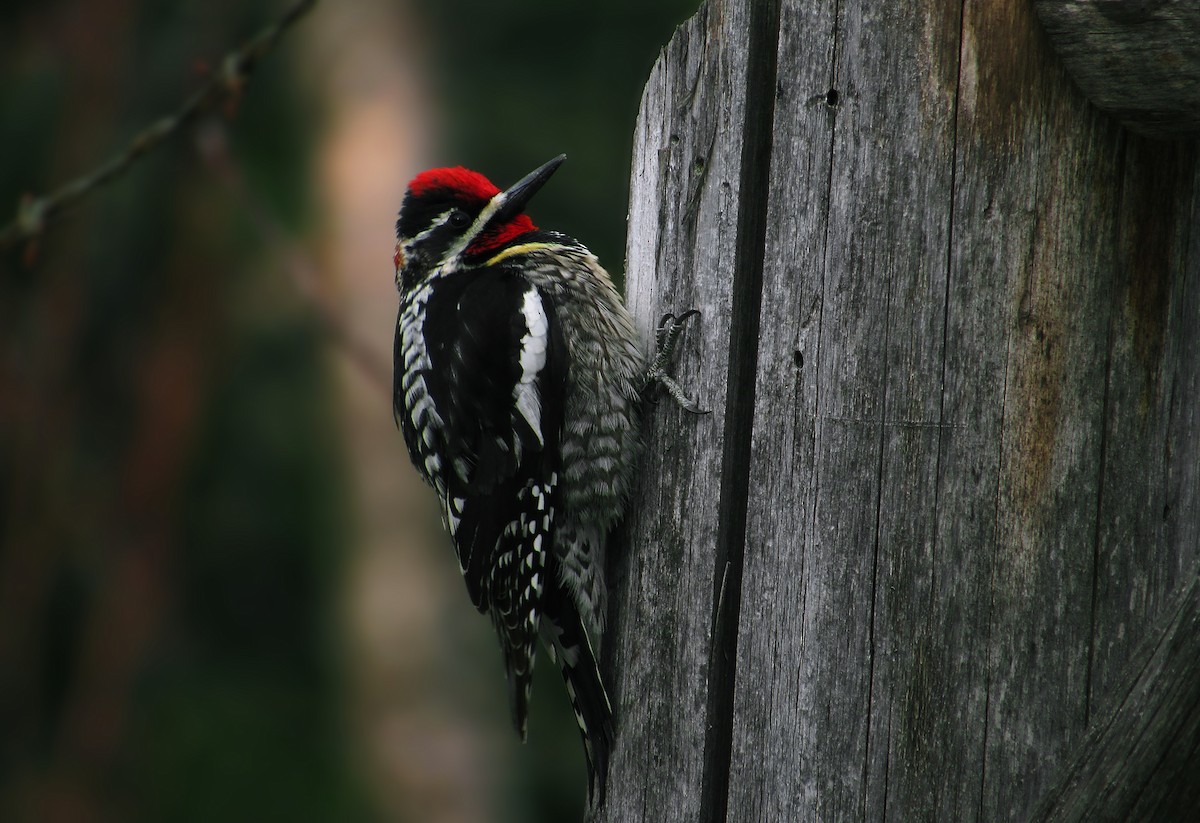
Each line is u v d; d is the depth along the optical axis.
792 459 5.91
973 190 5.47
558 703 17.38
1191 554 5.30
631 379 6.88
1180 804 5.05
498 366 7.99
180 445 19.11
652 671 6.56
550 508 7.43
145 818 17.44
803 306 5.88
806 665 5.85
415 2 18.25
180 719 18.17
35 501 19.48
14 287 19.89
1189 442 5.29
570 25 17.33
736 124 6.24
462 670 18.12
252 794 17.47
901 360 5.62
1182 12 4.75
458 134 17.48
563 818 16.91
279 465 18.78
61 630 19.61
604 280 8.12
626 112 16.94
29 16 20.23
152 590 18.84
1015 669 5.42
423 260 8.92
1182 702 5.02
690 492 6.46
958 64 5.47
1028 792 5.38
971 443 5.49
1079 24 5.02
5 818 18.48
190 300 19.12
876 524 5.68
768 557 5.99
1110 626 5.31
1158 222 5.26
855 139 5.71
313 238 18.19
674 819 6.38
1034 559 5.40
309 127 18.55
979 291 5.47
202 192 18.94
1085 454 5.34
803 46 5.85
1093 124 5.27
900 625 5.62
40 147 19.78
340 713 18.06
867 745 5.69
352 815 17.38
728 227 6.29
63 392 19.70
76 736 18.41
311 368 18.62
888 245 5.64
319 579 18.62
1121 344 5.30
